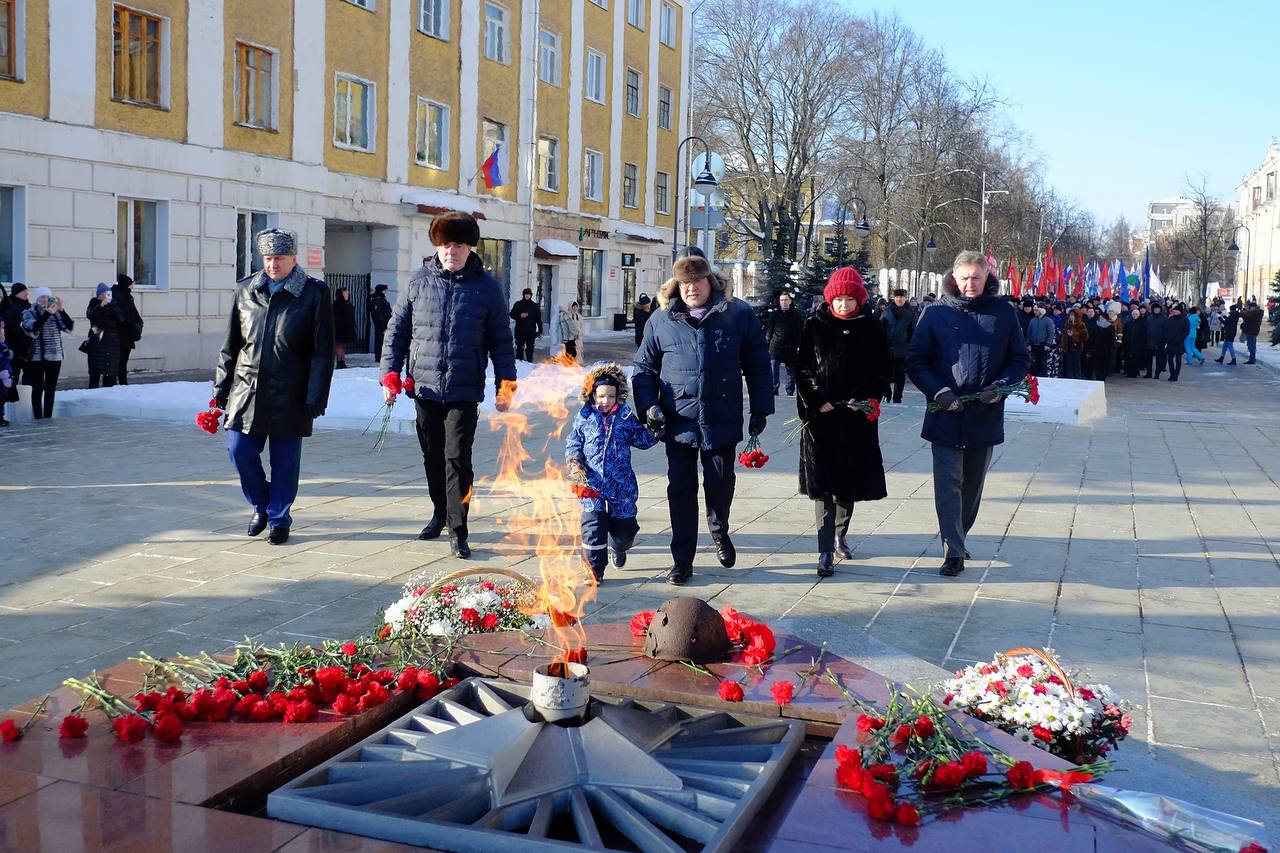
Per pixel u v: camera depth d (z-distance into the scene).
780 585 6.41
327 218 25.05
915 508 8.87
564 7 33.69
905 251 57.16
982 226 51.62
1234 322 35.72
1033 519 8.49
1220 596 6.30
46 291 13.20
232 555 6.82
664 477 10.11
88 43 19.31
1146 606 6.07
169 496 8.60
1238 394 23.41
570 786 3.03
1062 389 16.84
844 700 3.72
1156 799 2.98
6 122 18.03
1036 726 3.49
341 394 14.15
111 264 20.06
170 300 21.38
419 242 28.20
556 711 3.32
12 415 13.33
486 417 14.24
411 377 7.03
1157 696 4.70
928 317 6.73
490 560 6.85
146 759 3.17
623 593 6.19
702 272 6.41
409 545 7.16
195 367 21.95
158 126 20.75
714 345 6.37
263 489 7.28
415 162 27.81
